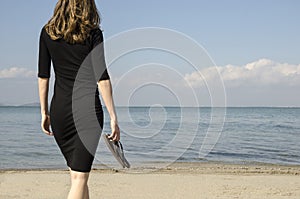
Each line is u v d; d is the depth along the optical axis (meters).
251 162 15.12
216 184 8.95
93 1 3.38
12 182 8.87
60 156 15.83
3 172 11.08
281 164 14.88
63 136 3.36
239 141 23.73
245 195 7.78
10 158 15.20
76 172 3.32
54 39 3.31
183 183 9.02
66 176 9.92
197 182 9.20
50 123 3.46
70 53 3.30
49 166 13.27
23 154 16.30
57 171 11.45
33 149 17.92
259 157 16.91
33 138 22.89
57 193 7.65
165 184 8.85
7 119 43.06
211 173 11.01
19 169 12.36
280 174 11.24
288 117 54.34
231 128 33.75
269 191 8.20
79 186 3.31
